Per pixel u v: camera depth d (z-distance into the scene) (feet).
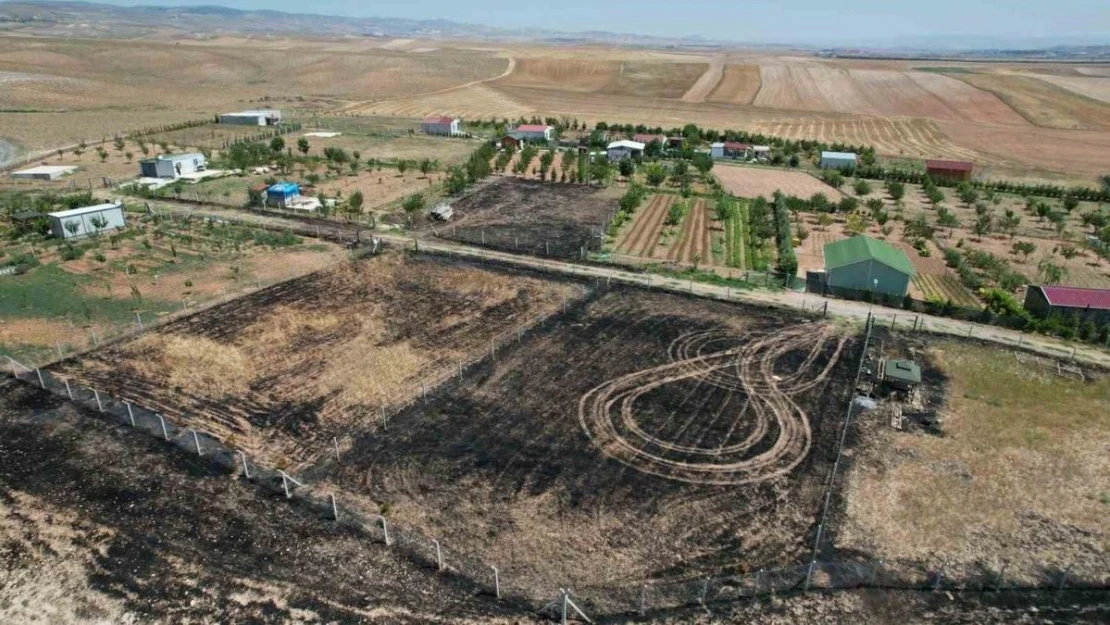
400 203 229.66
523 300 151.02
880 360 124.77
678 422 104.78
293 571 75.92
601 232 200.95
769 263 177.99
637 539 81.15
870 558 79.10
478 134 377.50
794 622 70.69
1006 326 141.18
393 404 108.68
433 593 73.36
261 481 90.22
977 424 105.40
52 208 201.98
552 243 190.08
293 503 86.22
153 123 393.50
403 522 83.25
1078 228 219.61
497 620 70.23
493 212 221.66
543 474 92.32
